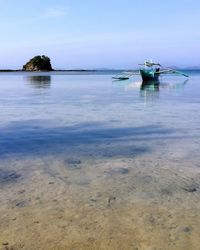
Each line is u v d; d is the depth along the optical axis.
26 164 7.82
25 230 4.76
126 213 5.28
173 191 6.16
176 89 34.28
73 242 4.46
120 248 4.32
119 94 27.95
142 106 19.02
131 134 11.07
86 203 5.64
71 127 12.34
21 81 57.53
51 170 7.39
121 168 7.52
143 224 4.93
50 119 14.16
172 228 4.82
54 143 9.86
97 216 5.17
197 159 8.17
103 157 8.39
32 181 6.70
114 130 11.76
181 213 5.27
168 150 9.03
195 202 5.67
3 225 4.89
